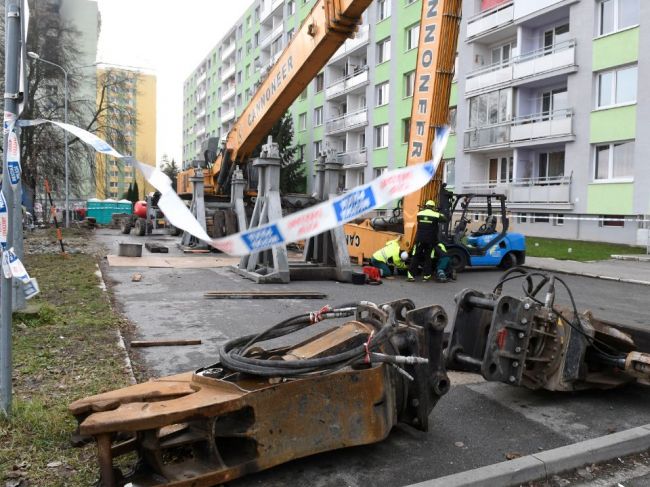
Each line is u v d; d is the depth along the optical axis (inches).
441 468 141.3
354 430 135.9
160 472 117.8
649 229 709.3
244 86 2511.1
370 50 1418.6
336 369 133.2
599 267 592.7
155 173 102.3
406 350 152.8
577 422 174.4
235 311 331.3
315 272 483.2
